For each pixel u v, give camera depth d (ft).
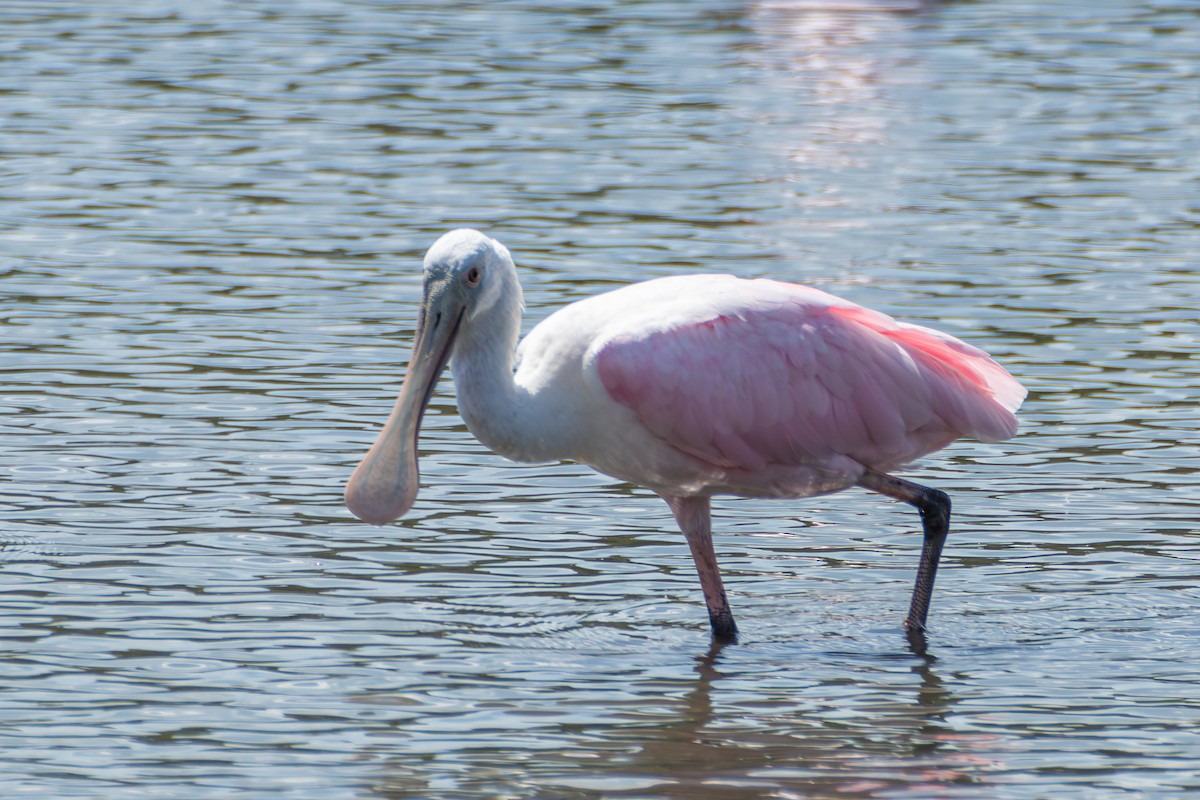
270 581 39.73
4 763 30.63
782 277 64.59
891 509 45.91
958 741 32.30
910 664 36.32
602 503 45.65
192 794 29.71
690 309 38.06
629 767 31.04
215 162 81.76
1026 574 41.19
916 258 67.72
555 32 115.44
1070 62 107.96
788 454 38.45
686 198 76.59
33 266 65.77
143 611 37.76
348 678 34.86
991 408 39.32
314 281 64.59
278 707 33.40
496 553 41.98
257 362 55.57
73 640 36.11
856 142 88.12
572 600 39.50
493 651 36.50
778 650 37.11
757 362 37.99
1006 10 127.13
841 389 38.45
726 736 32.48
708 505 39.17
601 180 79.51
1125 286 64.44
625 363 37.04
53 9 119.03
